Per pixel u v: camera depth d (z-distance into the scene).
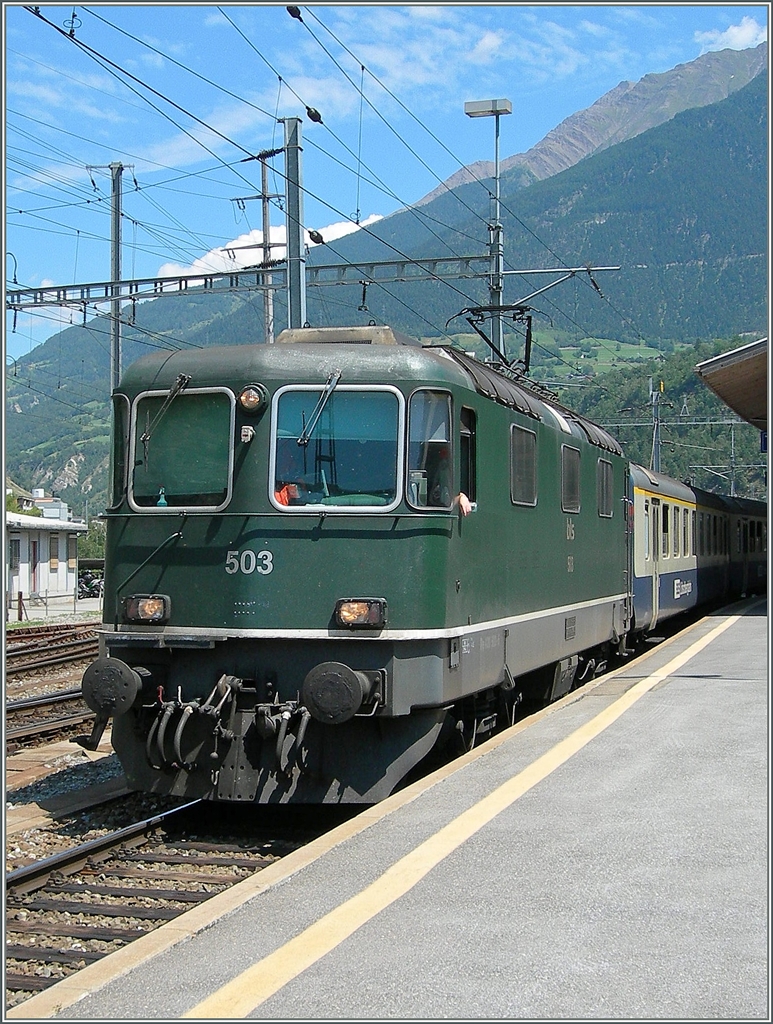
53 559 45.09
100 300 27.33
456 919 5.49
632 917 5.48
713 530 29.66
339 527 8.59
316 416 8.73
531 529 11.70
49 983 5.76
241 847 8.30
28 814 9.47
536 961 4.96
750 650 17.00
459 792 8.05
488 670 10.12
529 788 8.09
